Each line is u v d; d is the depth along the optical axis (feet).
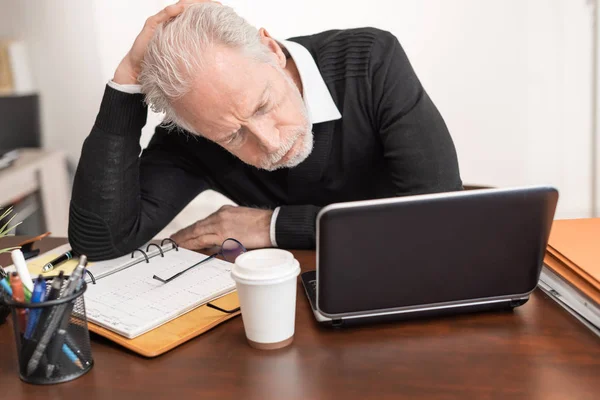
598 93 8.95
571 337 2.78
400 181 4.37
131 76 3.97
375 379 2.50
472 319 3.02
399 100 4.37
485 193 2.76
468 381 2.45
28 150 10.11
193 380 2.56
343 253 2.74
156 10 9.43
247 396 2.41
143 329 2.90
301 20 9.02
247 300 2.72
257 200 5.14
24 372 2.61
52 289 2.59
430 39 8.99
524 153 9.34
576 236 3.54
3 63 10.07
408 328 2.95
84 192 4.09
